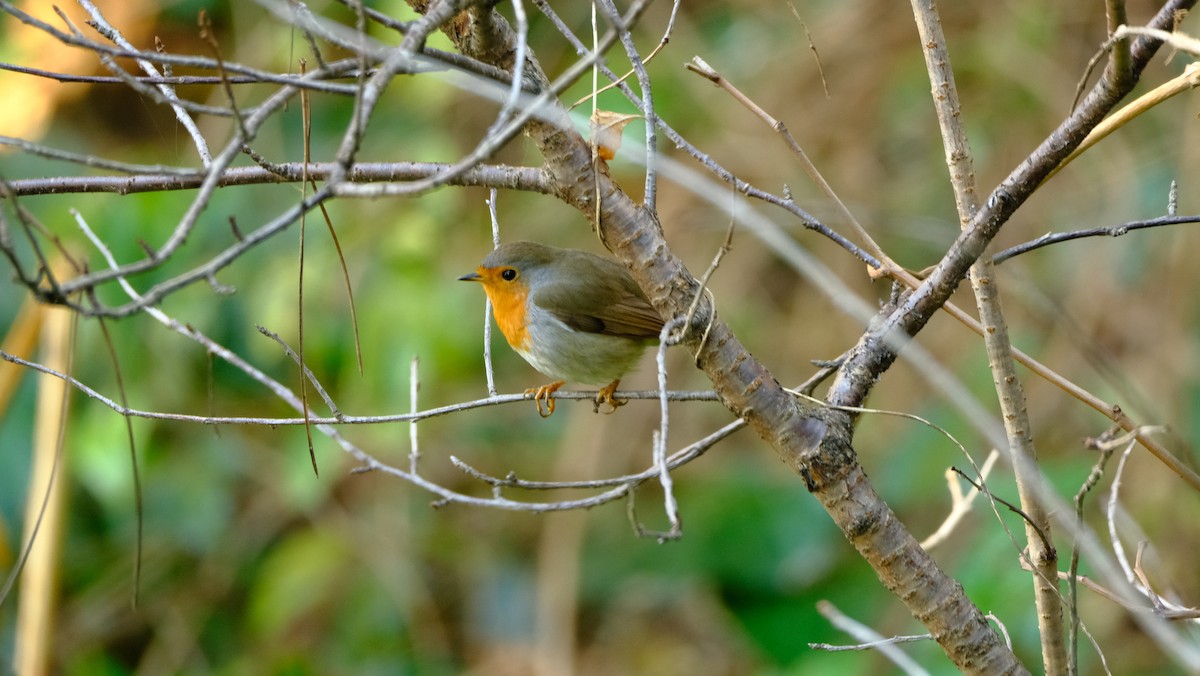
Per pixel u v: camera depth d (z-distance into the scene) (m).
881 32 12.34
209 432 11.53
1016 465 4.54
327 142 11.23
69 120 11.20
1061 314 5.76
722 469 12.10
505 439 12.62
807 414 4.52
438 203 10.70
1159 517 9.80
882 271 4.99
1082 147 4.52
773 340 12.10
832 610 5.97
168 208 10.34
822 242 12.17
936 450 10.66
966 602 4.56
